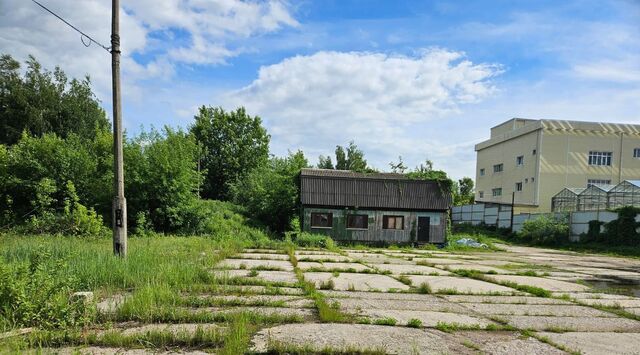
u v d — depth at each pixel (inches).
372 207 1022.4
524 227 1376.7
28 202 851.4
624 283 510.0
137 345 193.8
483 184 2252.7
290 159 1159.0
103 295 289.9
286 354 189.3
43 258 276.1
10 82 1429.6
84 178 884.0
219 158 1833.2
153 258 416.2
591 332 250.7
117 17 423.8
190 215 916.0
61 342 197.0
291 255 650.8
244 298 302.5
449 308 305.6
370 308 290.8
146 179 884.6
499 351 205.9
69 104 1515.7
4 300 220.2
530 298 361.1
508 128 2096.5
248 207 1171.3
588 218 1248.8
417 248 1000.9
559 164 1717.5
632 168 1733.5
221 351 183.3
